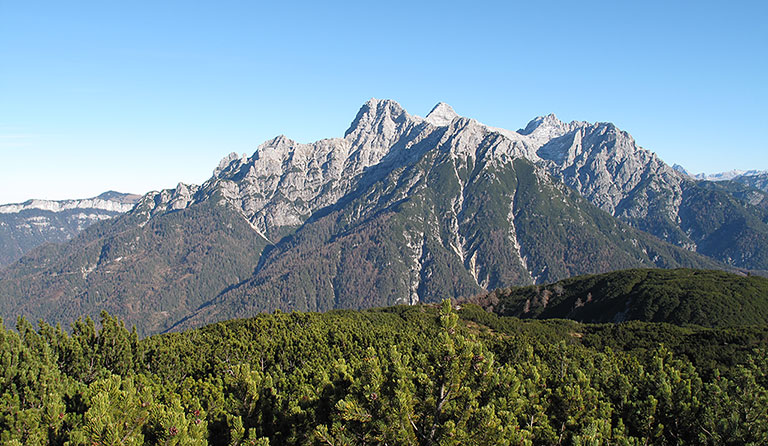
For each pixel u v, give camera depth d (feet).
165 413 59.41
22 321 133.18
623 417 108.78
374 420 58.08
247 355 175.22
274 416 86.22
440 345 59.26
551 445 86.28
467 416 57.57
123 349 145.18
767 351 157.48
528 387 96.02
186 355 173.06
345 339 201.67
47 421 69.36
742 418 96.43
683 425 100.78
